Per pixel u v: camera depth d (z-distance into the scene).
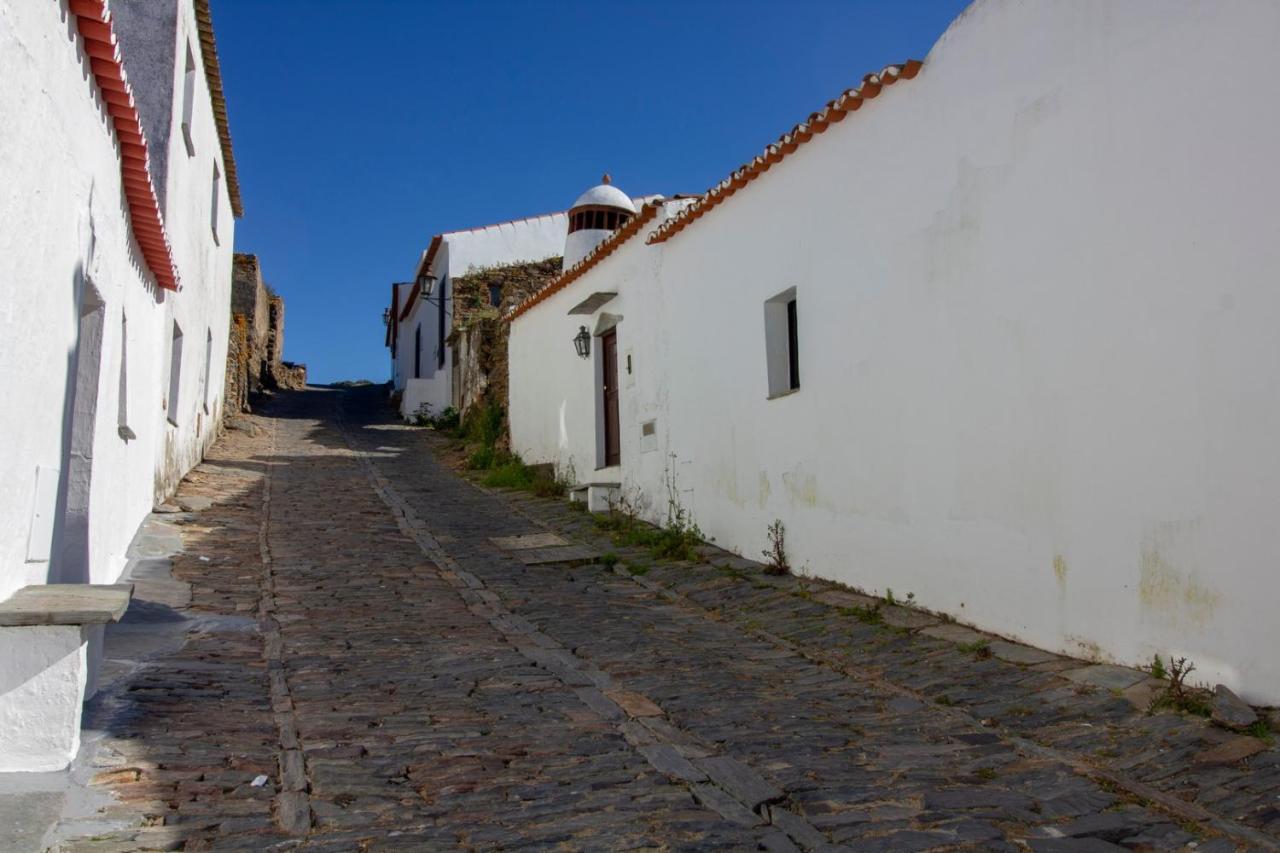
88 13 4.60
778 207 9.37
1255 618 4.77
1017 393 6.33
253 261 28.27
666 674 6.15
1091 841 3.61
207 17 11.92
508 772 4.31
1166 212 5.26
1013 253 6.36
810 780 4.24
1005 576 6.44
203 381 15.08
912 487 7.41
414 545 10.67
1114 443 5.58
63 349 4.78
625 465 12.91
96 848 3.33
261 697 5.31
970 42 6.75
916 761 4.52
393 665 6.11
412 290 30.22
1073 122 5.88
